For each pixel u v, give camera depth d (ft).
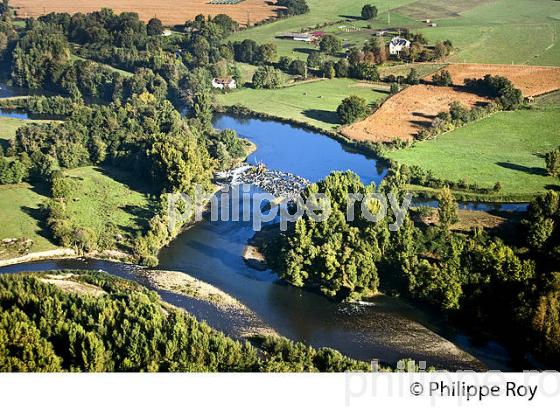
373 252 508.53
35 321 410.31
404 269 489.67
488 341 451.12
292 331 464.65
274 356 399.44
